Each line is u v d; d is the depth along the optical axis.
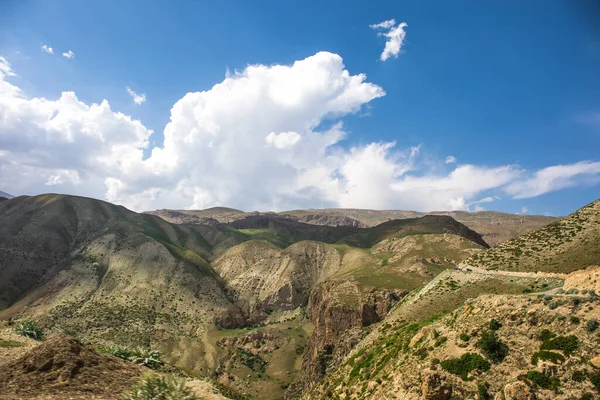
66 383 24.02
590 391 25.14
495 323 34.34
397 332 59.81
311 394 74.75
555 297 33.31
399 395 35.50
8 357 29.02
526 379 28.00
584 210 80.88
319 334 139.00
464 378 31.94
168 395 23.08
